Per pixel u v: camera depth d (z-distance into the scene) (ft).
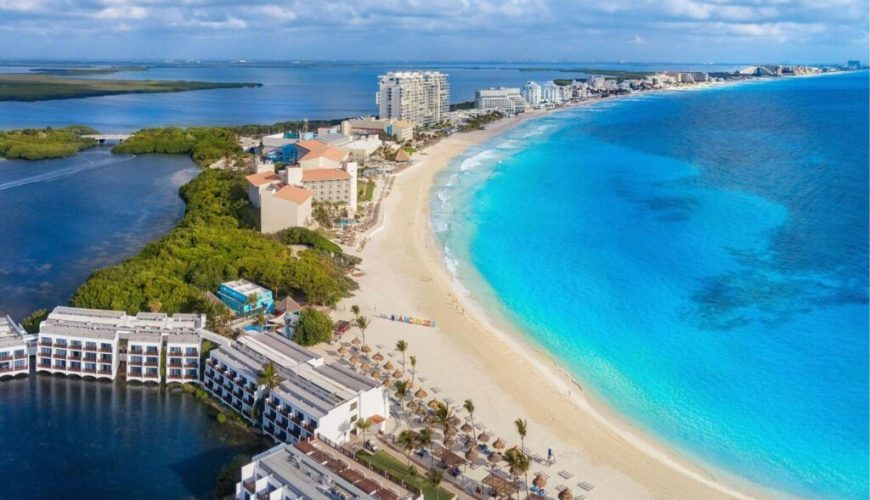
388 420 454.40
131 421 456.04
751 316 644.69
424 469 402.93
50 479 393.70
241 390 463.83
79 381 507.71
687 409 492.13
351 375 461.37
